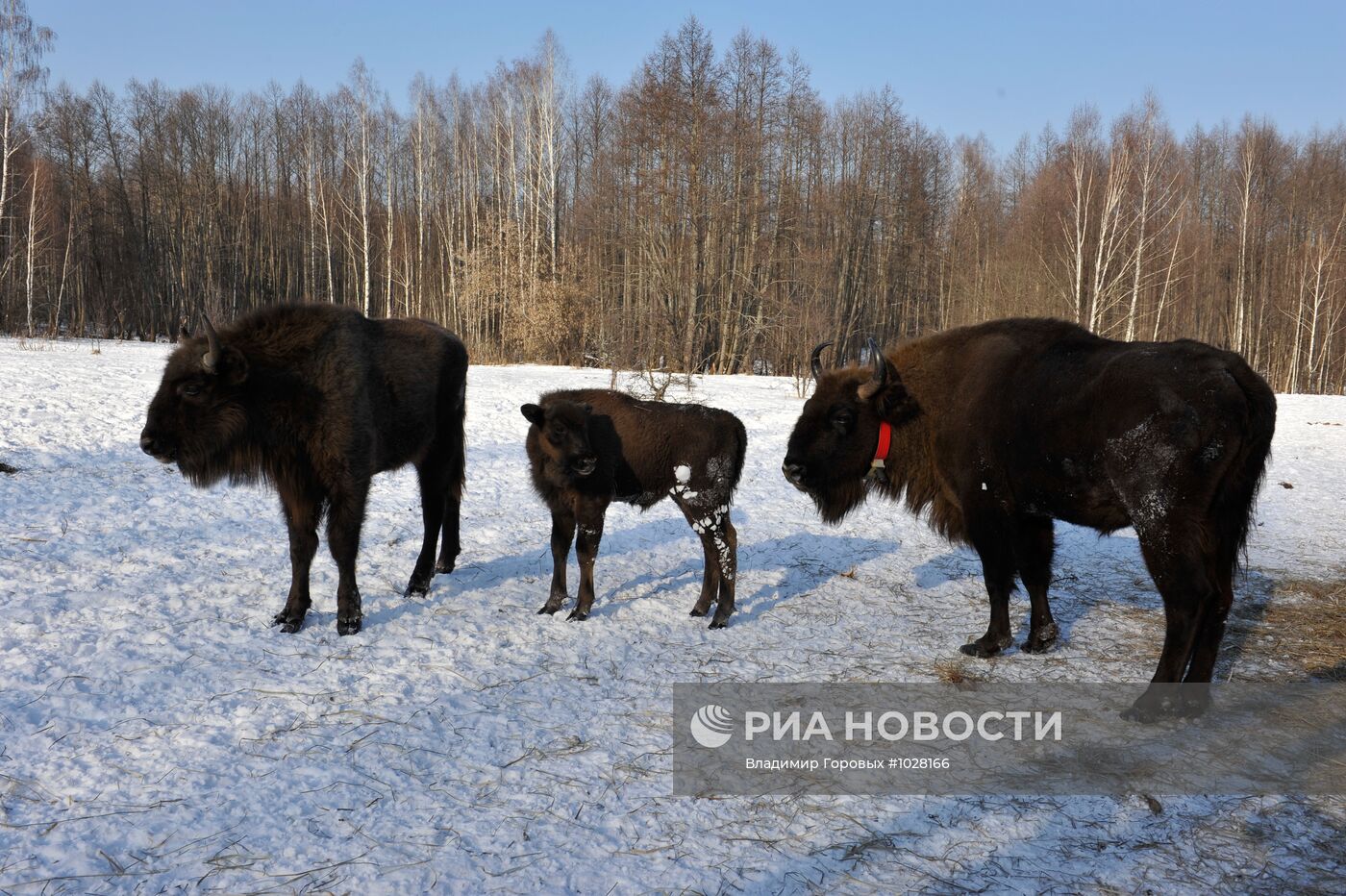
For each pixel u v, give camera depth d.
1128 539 9.08
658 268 37.62
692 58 37.34
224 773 3.59
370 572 6.88
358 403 5.73
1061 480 4.98
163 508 8.79
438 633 5.51
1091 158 35.50
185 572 6.57
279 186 56.38
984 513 5.41
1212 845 3.31
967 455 5.46
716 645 5.52
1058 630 5.65
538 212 41.78
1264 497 11.61
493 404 17.97
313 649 5.13
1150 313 40.44
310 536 5.66
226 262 53.28
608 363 31.78
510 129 43.53
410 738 4.00
